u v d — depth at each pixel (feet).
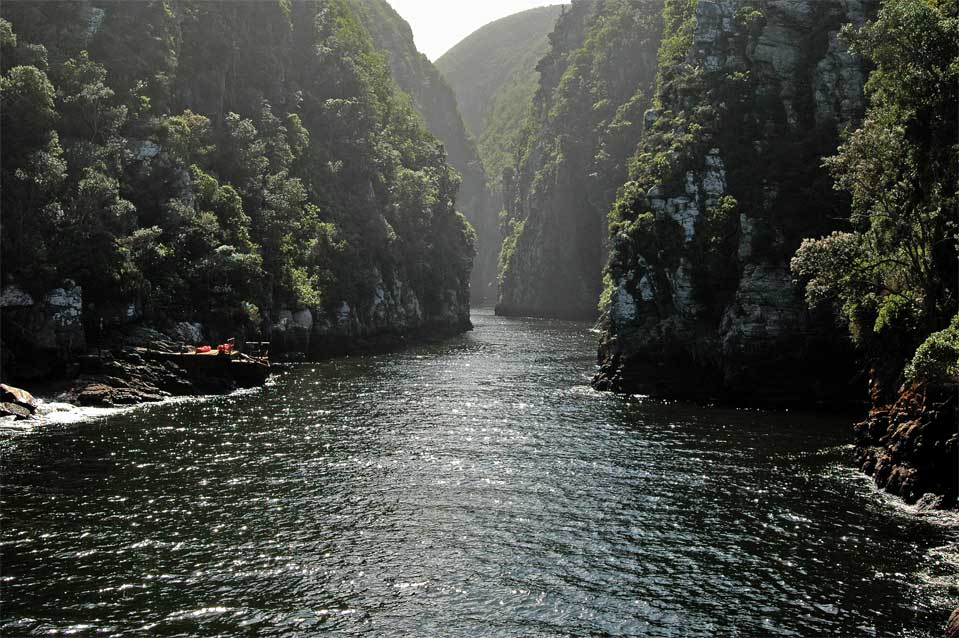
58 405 184.44
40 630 78.18
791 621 82.79
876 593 88.99
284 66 407.44
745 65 254.47
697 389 222.07
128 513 111.96
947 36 149.59
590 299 629.51
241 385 228.22
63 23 278.46
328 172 389.60
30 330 198.59
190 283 256.11
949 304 140.15
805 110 242.78
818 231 215.10
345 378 254.06
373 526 109.09
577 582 91.86
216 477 130.72
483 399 213.87
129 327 227.61
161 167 266.16
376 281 378.32
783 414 194.70
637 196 249.96
